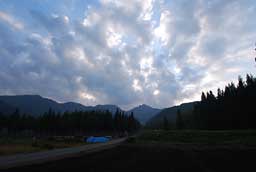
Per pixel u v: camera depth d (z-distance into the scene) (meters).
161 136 71.31
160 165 18.70
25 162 19.45
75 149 35.88
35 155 25.42
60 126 98.56
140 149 38.38
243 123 76.75
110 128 117.44
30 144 40.81
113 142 59.41
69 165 18.28
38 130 95.06
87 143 55.09
